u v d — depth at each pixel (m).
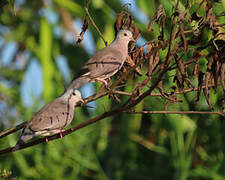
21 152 14.69
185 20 8.38
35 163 14.83
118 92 8.91
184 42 7.77
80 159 15.14
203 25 8.02
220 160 15.30
